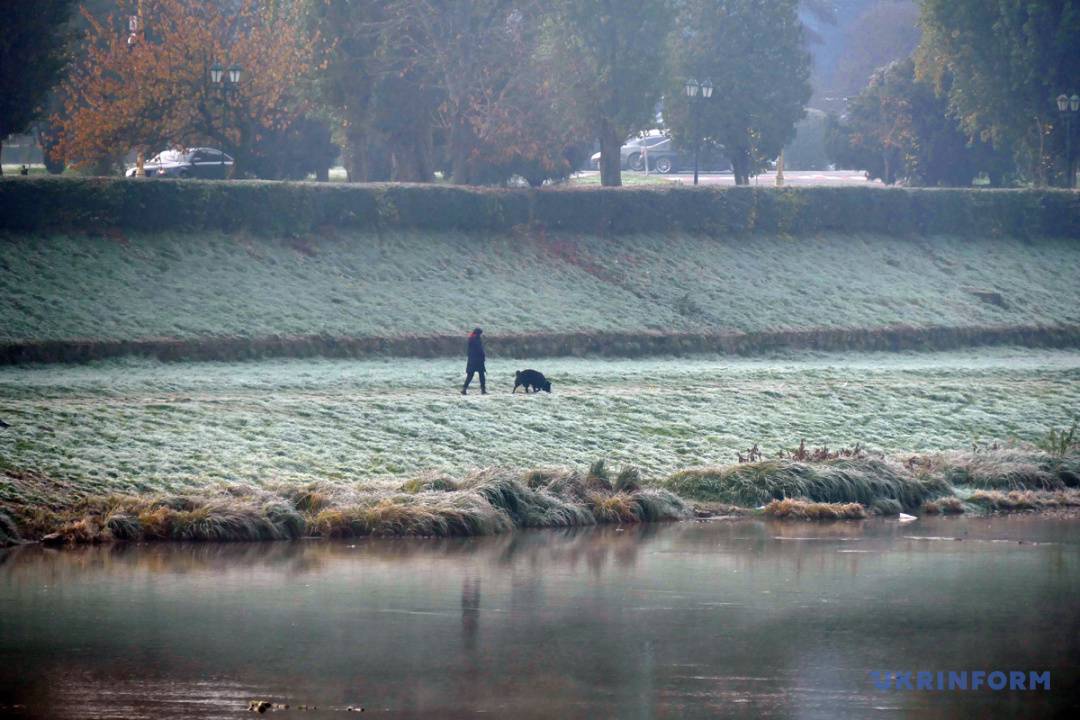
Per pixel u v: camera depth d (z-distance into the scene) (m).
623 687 36.28
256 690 35.66
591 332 140.12
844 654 40.47
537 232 166.12
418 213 158.12
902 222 193.25
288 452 81.12
